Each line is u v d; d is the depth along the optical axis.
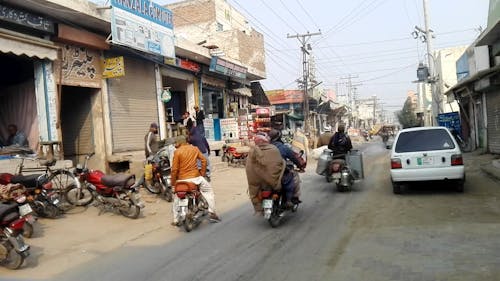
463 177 9.45
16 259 5.83
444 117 27.83
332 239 6.35
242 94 25.83
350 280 4.61
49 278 5.33
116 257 6.09
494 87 17.69
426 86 48.47
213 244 6.50
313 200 9.92
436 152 9.46
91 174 8.89
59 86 10.92
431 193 9.84
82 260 6.01
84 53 12.54
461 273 4.62
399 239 6.10
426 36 32.12
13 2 9.90
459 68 27.61
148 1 13.91
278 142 8.12
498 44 15.52
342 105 65.81
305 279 4.73
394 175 9.69
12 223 5.64
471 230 6.34
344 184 10.65
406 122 78.38
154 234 7.34
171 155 10.52
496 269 4.68
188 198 7.54
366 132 60.12
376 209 8.42
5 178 8.07
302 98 44.09
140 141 15.02
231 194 11.49
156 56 15.73
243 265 5.38
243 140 20.42
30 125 11.18
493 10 13.26
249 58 25.42
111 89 13.70
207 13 27.41
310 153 24.56
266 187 7.30
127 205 8.55
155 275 5.21
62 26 11.34
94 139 13.23
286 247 6.08
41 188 8.25
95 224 8.05
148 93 15.73
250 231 7.20
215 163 17.30
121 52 14.18
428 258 5.18
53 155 10.77
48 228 7.75
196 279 4.97
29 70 11.17
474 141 23.09
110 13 12.26
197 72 19.56
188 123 11.71
